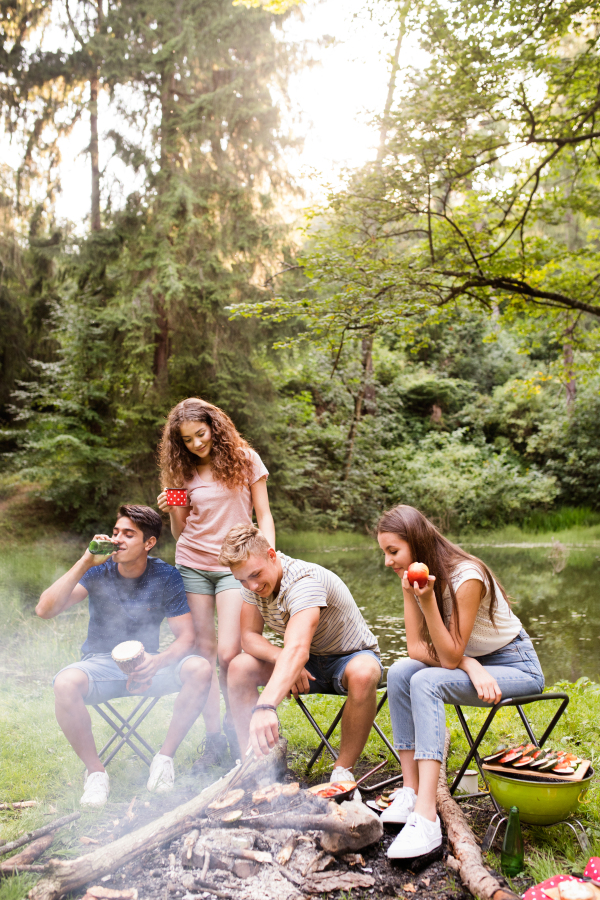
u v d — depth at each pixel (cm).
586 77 667
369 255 784
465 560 230
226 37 1162
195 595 286
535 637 603
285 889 177
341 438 1608
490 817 230
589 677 473
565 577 1010
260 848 191
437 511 1700
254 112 1159
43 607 247
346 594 243
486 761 216
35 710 345
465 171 719
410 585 214
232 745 280
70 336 1185
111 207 1153
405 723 227
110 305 1191
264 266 1163
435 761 205
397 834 212
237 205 1153
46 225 1234
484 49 634
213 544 284
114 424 1224
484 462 1830
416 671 229
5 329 1247
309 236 803
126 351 1174
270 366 1286
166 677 257
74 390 1188
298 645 218
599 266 852
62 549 1028
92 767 242
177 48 1145
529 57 626
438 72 657
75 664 245
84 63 1179
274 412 1291
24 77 1172
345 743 237
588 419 1886
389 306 702
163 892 178
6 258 1245
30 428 1237
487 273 784
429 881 188
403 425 1984
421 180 717
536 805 197
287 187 1207
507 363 2167
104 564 266
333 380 1619
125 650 237
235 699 242
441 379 2086
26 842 198
